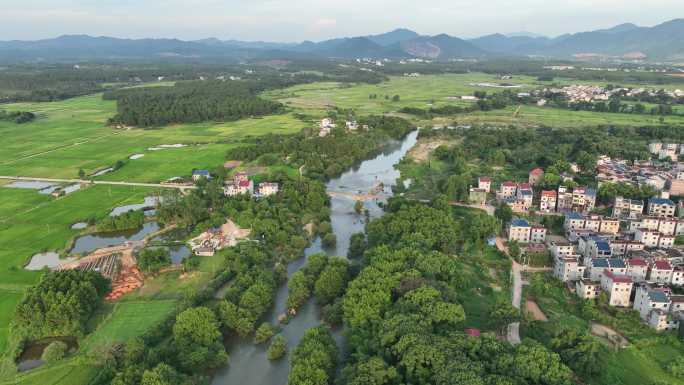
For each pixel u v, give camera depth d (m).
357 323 184.00
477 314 199.75
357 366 155.62
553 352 154.62
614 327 188.50
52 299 194.75
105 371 162.12
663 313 183.38
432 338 160.88
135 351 168.62
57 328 188.62
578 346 160.38
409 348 154.88
